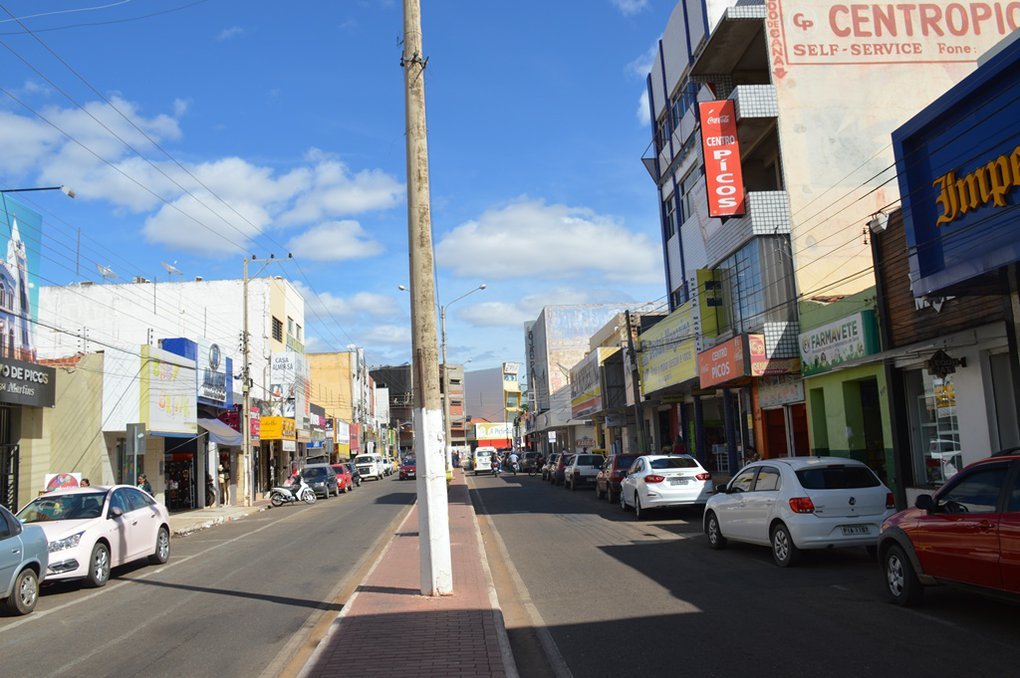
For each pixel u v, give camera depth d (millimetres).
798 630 7512
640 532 16703
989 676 5840
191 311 44750
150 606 10531
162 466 28547
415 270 9758
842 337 17562
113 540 12953
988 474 7473
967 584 7387
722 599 9227
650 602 9328
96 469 23906
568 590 10547
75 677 7035
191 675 7000
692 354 25828
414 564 12367
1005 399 13391
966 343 13594
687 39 27766
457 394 120938
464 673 6273
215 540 19875
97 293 41719
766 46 21422
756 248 21234
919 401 15891
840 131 21047
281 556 15711
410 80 10031
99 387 24328
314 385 75562
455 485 38562
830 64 21266
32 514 13000
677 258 31641
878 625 7551
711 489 18859
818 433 19719
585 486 34188
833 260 20562
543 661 7148
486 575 11086
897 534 8375
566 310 70062
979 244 11133
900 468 15820
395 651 6973
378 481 57719
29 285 21047
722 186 21453
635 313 42031
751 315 22062
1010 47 10438
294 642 8219
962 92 11352
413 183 9859
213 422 33875
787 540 11156
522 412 102875
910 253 12711
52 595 11789
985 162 11086
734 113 21609
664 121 31938
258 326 45219
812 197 20812
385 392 103062
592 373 42969
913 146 12648
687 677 6238
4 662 7703
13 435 20125
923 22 21531
